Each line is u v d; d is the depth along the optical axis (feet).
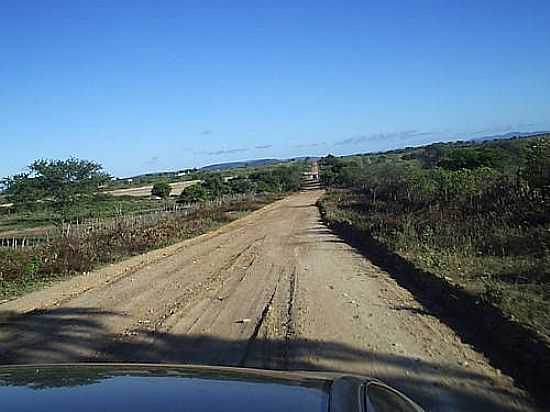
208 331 34.63
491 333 31.50
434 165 146.20
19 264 60.90
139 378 9.77
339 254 70.33
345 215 124.47
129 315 40.16
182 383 9.49
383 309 39.06
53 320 39.68
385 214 101.14
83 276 61.52
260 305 41.55
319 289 47.14
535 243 51.03
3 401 8.46
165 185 269.85
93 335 34.88
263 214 168.76
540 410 22.12
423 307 39.58
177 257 74.95
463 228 63.57
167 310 41.29
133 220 110.73
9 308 44.57
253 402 8.71
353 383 10.57
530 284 39.01
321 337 32.19
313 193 306.76
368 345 30.50
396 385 24.47
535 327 28.71
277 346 30.73
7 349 32.35
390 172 147.54
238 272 58.80
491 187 73.77
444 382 24.85
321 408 8.70
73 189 145.89
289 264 63.16
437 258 52.65
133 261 72.38
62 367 10.70
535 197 60.90
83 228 98.94
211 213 153.99
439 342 30.96
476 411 21.83
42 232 130.11
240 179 337.11
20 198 144.36
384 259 62.80
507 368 26.78
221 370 10.70
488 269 45.70
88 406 8.29
